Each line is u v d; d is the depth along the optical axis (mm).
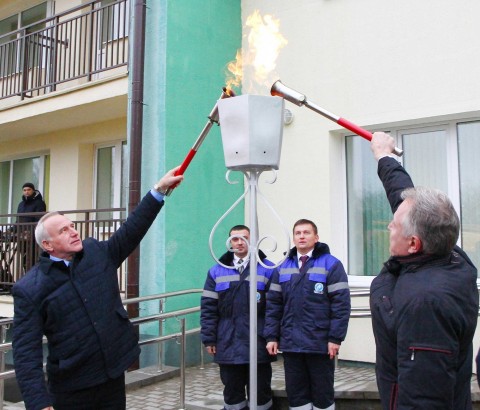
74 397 2582
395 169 2295
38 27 9172
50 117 7246
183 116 5707
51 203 8164
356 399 4109
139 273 5629
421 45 5199
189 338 5719
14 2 9273
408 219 1829
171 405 4391
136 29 5648
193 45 5855
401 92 5285
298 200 5816
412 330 1677
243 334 3787
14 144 8758
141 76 5641
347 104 5605
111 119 7410
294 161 5879
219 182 6039
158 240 5508
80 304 2592
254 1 6348
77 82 8195
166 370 5250
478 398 3873
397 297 1770
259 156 2252
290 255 3896
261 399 3885
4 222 9109
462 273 1787
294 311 3711
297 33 5980
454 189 5184
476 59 4895
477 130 5109
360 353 5312
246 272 3875
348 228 5746
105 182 7824
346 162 5793
